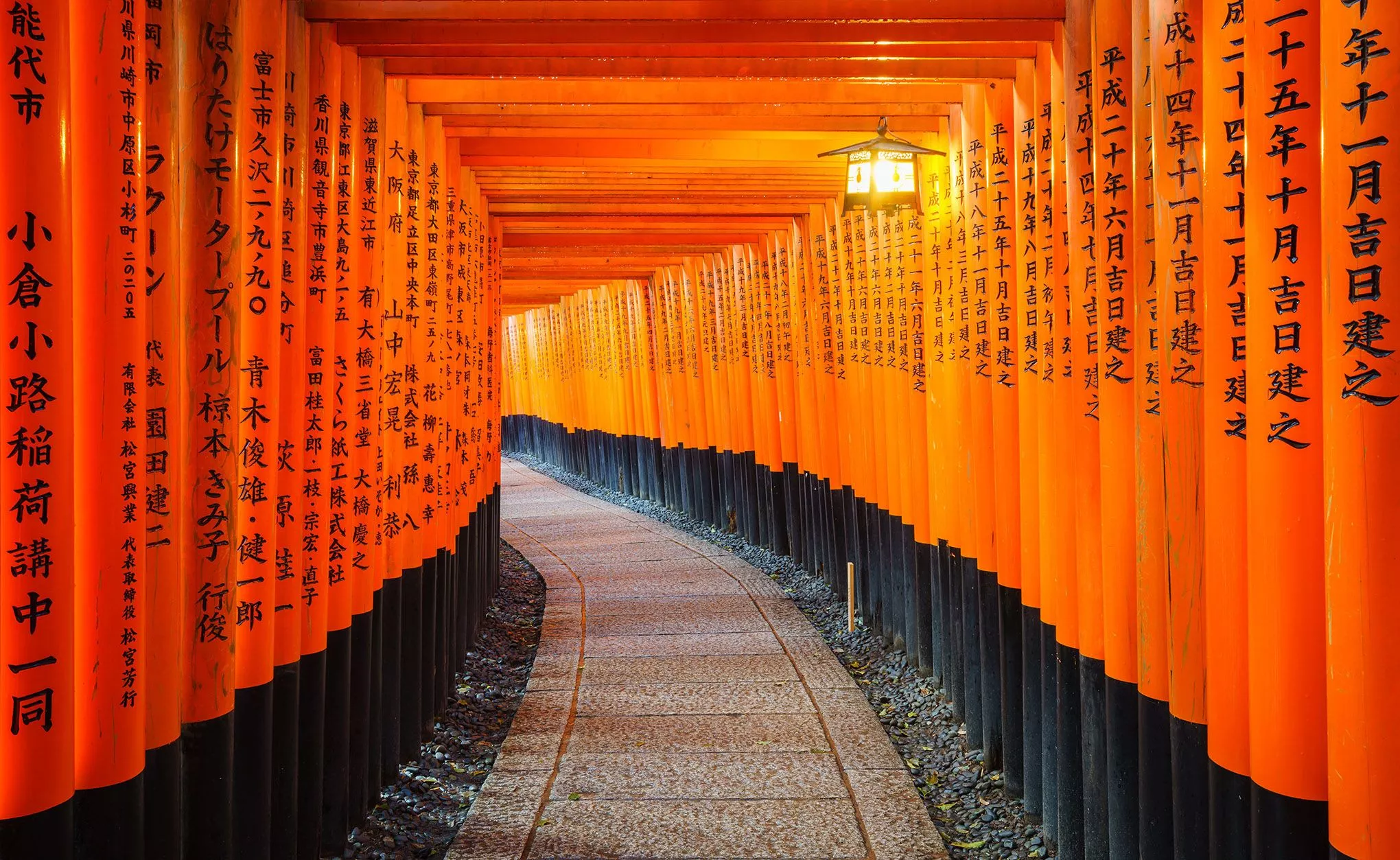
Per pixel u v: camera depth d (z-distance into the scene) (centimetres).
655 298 1577
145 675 301
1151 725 359
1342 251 243
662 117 666
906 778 541
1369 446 240
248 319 376
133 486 282
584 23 467
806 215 1006
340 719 467
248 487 377
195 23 331
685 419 1512
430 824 511
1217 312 302
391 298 565
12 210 233
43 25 236
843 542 972
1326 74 247
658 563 1202
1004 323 526
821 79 533
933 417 653
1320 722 271
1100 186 388
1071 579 442
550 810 504
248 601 379
